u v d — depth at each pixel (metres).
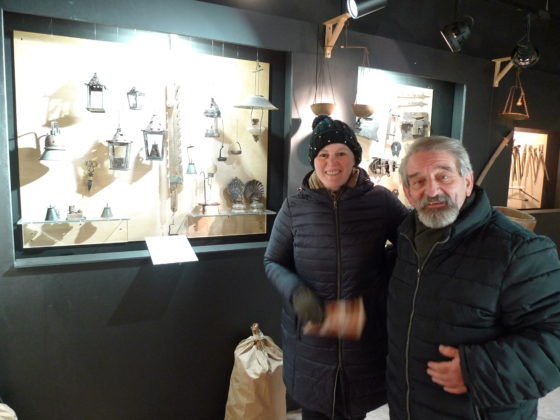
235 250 2.29
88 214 2.09
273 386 2.14
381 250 1.59
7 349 1.86
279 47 2.27
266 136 2.46
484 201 1.15
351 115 2.54
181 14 2.01
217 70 2.28
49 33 1.92
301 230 1.62
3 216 1.79
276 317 2.45
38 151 1.96
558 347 0.98
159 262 1.94
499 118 3.30
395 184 2.99
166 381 2.21
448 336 1.11
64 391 1.99
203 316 2.26
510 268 1.04
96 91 1.97
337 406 1.58
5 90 1.77
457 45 2.63
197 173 2.27
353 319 1.44
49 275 1.90
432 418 1.17
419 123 3.01
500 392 1.01
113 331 2.06
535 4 3.42
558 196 4.12
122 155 2.10
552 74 3.63
